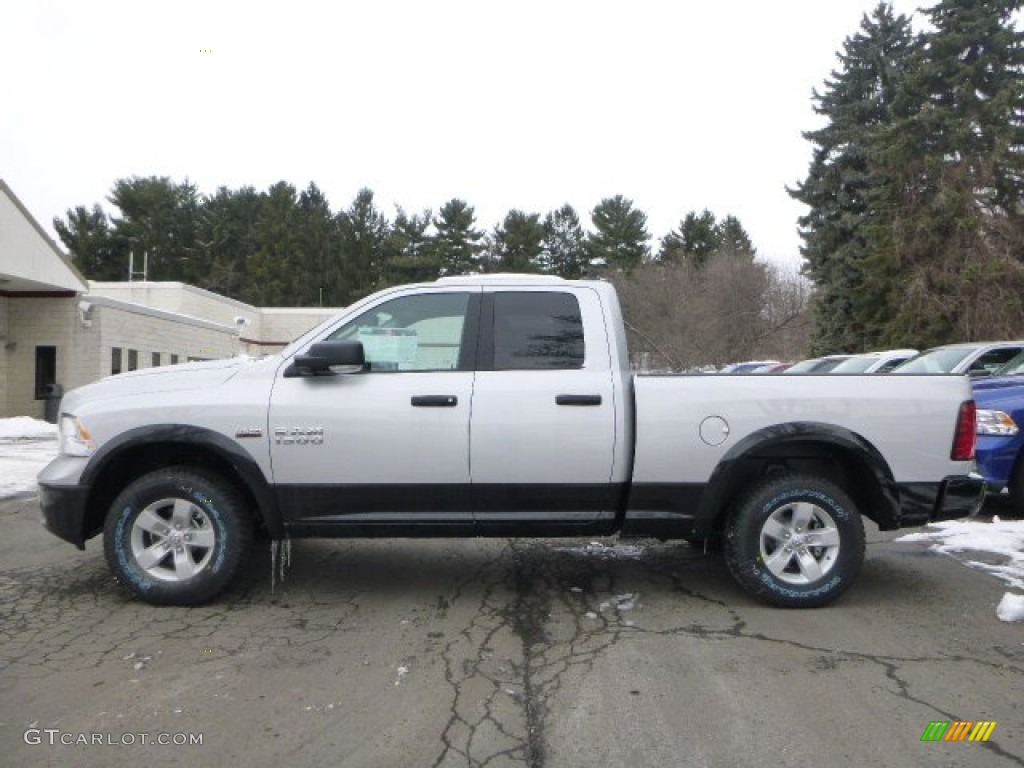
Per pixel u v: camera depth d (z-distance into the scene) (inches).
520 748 128.4
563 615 193.0
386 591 212.7
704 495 193.8
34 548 257.0
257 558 247.3
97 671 158.1
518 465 191.8
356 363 189.8
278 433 191.0
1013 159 1061.8
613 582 221.5
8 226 708.7
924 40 1198.9
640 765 123.1
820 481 195.6
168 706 142.9
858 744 129.2
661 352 1617.9
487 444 191.2
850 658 164.9
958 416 196.5
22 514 312.2
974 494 197.0
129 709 141.6
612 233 2228.1
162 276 2394.2
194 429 191.2
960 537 269.7
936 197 1074.7
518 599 205.9
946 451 196.1
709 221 2471.7
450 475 191.9
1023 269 1008.2
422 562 242.8
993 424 291.1
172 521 196.5
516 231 2335.1
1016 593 209.5
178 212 2506.2
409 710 141.5
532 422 191.5
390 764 123.8
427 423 190.9
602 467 193.0
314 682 153.3
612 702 144.3
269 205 2506.2
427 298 201.5
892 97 1375.5
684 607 198.7
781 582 194.5
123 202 2443.4
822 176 1465.3
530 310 200.5
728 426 193.2
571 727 135.1
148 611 194.7
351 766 123.0
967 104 1121.4
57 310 801.6
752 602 202.4
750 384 195.0
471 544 266.2
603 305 201.2
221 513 194.2
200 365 203.2
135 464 205.2
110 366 829.2
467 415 191.2
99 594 207.9
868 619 189.2
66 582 218.8
